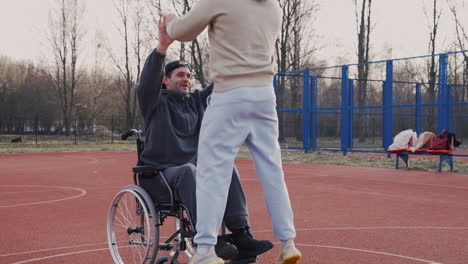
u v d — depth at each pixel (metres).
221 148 2.42
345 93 16.92
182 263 3.55
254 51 2.40
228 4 2.34
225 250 2.55
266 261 3.63
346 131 17.00
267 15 2.46
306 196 7.48
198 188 2.46
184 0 30.78
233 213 2.76
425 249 4.01
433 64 27.89
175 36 2.54
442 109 14.37
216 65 2.42
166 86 3.29
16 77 57.41
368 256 3.77
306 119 18.42
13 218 5.68
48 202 7.04
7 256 3.87
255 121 2.47
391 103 15.45
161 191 3.00
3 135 41.59
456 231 4.77
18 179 10.77
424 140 12.01
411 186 8.82
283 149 20.75
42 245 4.26
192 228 2.69
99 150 25.31
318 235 4.58
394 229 4.87
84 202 7.02
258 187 8.73
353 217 5.59
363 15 31.84
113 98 53.69
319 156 16.98
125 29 40.31
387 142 15.56
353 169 12.56
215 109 2.41
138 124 42.75
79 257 3.82
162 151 3.08
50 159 18.41
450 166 11.91
